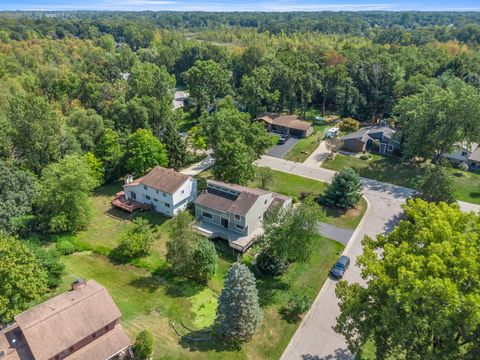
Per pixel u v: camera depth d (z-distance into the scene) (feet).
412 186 167.84
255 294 87.92
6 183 132.77
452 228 69.05
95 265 116.26
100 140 184.55
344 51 326.24
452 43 420.36
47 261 102.83
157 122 214.28
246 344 87.81
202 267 106.11
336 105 273.75
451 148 172.45
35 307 78.95
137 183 151.94
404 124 184.24
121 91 256.93
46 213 132.87
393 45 376.89
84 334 75.87
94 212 150.00
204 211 136.15
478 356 60.03
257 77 253.85
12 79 259.39
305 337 90.63
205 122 179.73
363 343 72.59
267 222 112.68
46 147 160.76
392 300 62.75
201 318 95.81
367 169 184.85
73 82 269.64
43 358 70.44
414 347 66.54
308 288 107.55
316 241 111.75
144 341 80.48
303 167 188.85
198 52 378.94
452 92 168.66
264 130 174.29
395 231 77.46
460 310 57.26
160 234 135.03
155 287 106.73
